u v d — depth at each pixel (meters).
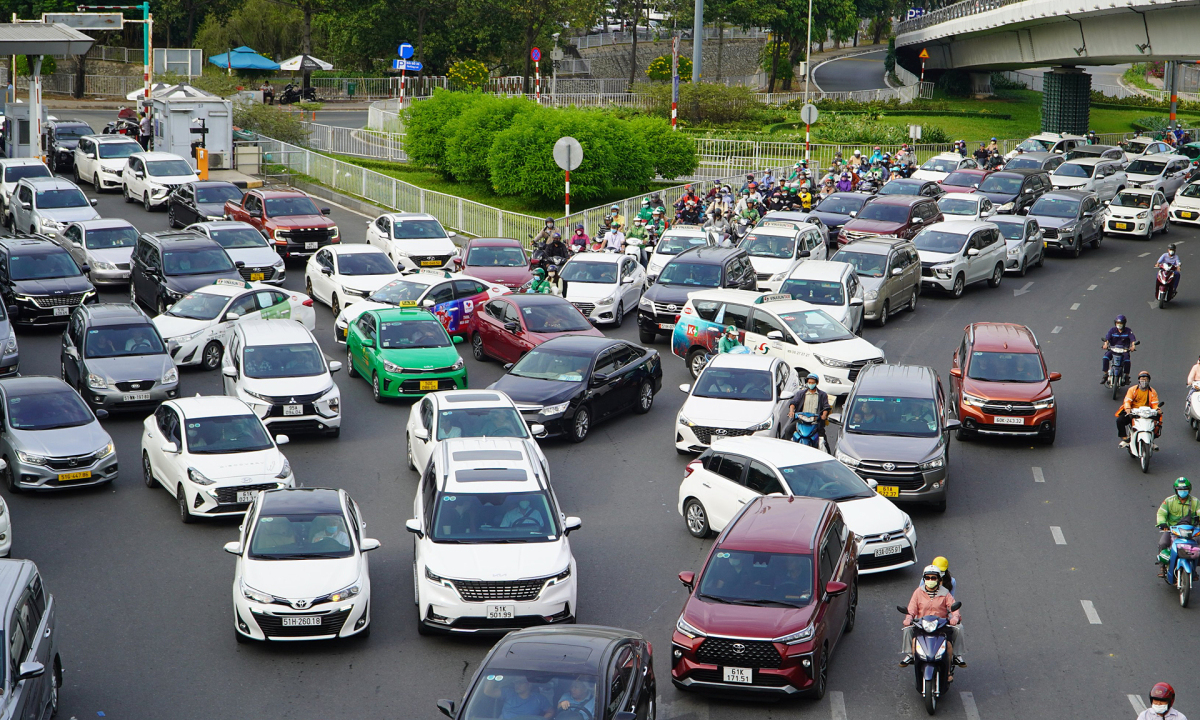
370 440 21.75
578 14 83.62
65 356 24.12
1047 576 16.12
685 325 26.16
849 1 96.50
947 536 17.56
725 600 12.85
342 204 44.41
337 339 27.39
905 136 65.31
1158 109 89.94
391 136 55.47
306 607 13.55
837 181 46.56
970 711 12.45
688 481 17.56
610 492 19.31
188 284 28.42
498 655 10.84
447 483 15.16
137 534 17.34
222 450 18.11
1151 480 20.08
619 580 15.89
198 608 14.91
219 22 87.06
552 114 45.03
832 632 13.16
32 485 18.58
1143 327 30.27
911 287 31.73
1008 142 66.50
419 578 14.21
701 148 56.66
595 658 10.73
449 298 28.22
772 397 21.02
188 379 24.98
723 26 97.75
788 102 80.19
